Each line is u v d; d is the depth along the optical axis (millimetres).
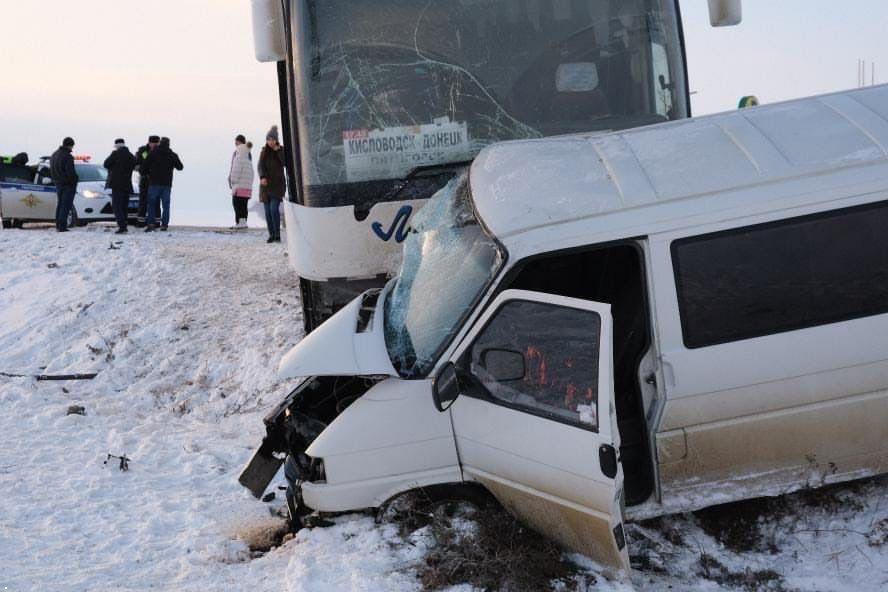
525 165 6527
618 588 5656
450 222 6637
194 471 8711
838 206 6051
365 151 8555
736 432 6008
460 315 6062
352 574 5855
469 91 8594
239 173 25109
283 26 8766
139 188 26156
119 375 12773
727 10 8750
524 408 5777
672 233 5992
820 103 6660
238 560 6582
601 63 8688
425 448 6078
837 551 6039
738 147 6316
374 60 8570
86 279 17078
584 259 6801
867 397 6051
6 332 15070
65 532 7211
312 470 6328
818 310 6012
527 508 5941
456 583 5734
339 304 8625
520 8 8617
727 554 6121
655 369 5996
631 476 6336
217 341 13242
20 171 27094
